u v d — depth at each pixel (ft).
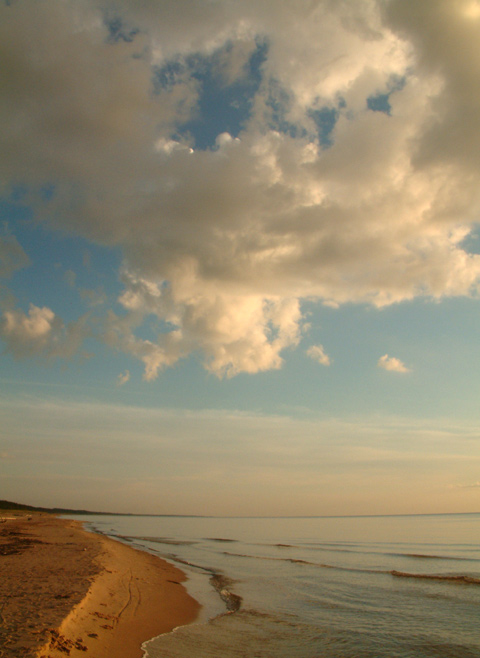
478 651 37.83
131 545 138.82
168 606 51.44
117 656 31.58
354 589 68.64
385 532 239.71
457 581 75.77
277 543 166.50
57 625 32.71
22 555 80.59
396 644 39.70
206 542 167.94
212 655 34.68
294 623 47.14
